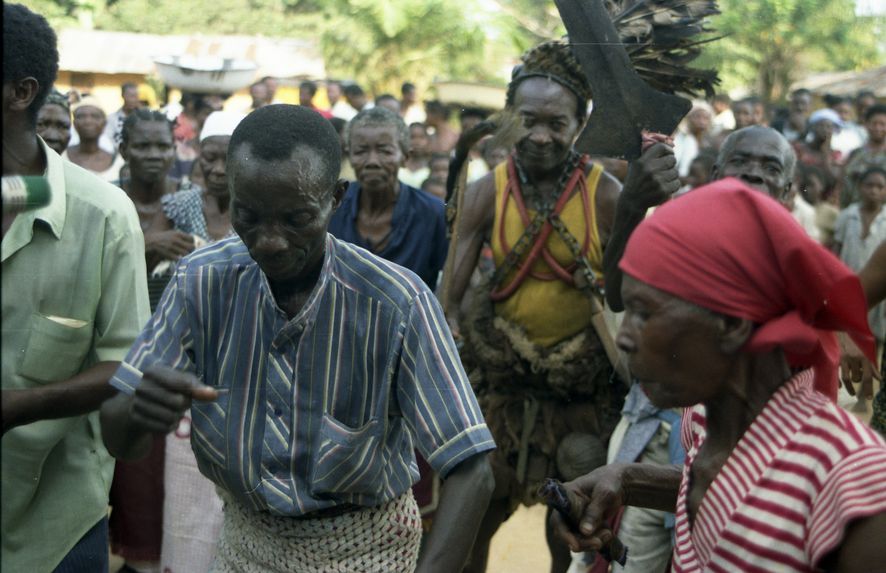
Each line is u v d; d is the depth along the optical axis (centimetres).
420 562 166
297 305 171
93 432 214
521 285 311
